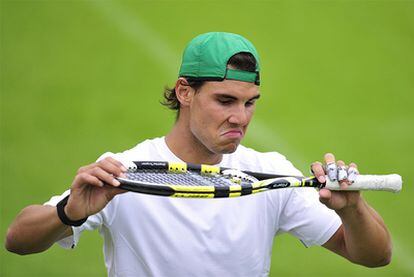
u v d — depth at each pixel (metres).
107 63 45.16
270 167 16.64
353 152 38.78
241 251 15.73
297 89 44.09
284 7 52.00
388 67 46.25
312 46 48.12
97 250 30.95
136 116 40.91
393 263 30.95
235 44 15.01
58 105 41.56
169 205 15.53
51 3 50.38
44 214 14.46
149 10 50.78
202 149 15.98
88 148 38.12
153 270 15.55
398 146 39.31
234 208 15.72
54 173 35.97
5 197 33.91
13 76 43.69
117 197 15.52
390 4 52.31
